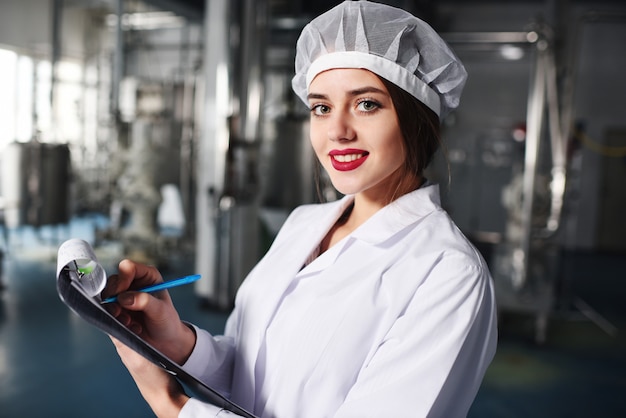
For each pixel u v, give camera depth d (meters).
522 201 3.94
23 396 2.70
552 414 2.78
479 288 0.67
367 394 0.65
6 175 5.83
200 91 5.90
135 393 2.79
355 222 0.88
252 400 0.81
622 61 7.60
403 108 0.73
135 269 0.71
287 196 5.57
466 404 0.69
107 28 9.12
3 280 4.73
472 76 8.00
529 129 3.50
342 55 0.72
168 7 7.06
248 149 4.12
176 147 5.71
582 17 3.53
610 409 2.86
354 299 0.73
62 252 0.60
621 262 7.13
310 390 0.73
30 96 8.42
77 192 8.19
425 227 0.76
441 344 0.64
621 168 7.72
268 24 4.27
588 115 7.75
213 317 4.05
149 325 0.76
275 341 0.80
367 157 0.72
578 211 7.88
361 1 0.76
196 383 0.66
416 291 0.70
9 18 7.91
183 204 6.29
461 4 8.00
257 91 4.20
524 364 3.46
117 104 7.07
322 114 0.76
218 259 4.16
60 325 3.76
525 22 7.82
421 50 0.76
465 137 8.08
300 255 0.87
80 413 2.55
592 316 4.59
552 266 3.76
